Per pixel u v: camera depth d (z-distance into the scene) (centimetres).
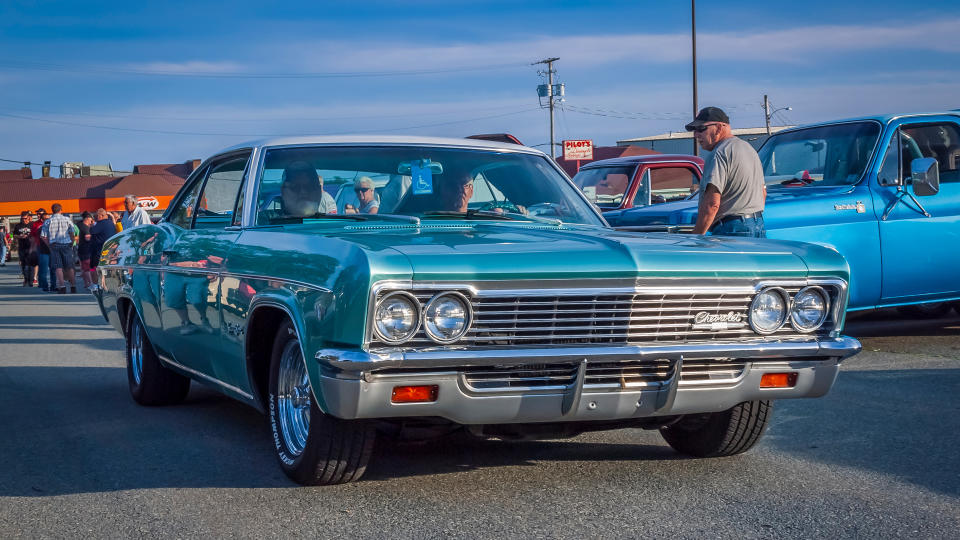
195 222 596
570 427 423
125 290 654
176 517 395
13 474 470
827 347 423
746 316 414
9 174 7756
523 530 372
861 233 822
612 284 387
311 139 539
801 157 913
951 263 854
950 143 877
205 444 529
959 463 469
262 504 411
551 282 380
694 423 477
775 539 360
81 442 540
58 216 2031
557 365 388
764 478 446
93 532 379
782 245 443
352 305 366
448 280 370
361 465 425
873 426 553
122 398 688
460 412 380
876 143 851
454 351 371
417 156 541
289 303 407
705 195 675
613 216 904
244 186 524
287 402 445
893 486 430
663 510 397
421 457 487
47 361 905
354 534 369
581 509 399
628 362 396
